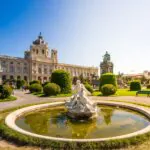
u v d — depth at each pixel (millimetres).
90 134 9477
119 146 7230
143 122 11742
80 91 13477
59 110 16156
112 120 12414
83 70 121750
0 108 17078
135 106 15531
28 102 21562
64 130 10266
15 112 13484
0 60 85375
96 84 68750
